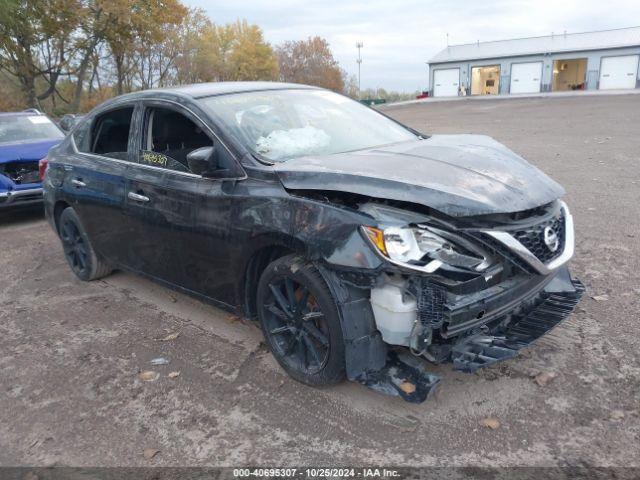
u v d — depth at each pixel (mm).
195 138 4078
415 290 2826
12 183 8070
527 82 49219
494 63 50312
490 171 3193
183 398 3449
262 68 58125
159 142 4352
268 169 3408
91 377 3777
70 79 36812
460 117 26141
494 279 2924
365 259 2838
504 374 3418
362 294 2994
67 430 3217
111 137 4887
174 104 4121
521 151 12562
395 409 3174
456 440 2877
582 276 4820
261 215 3320
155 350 4090
